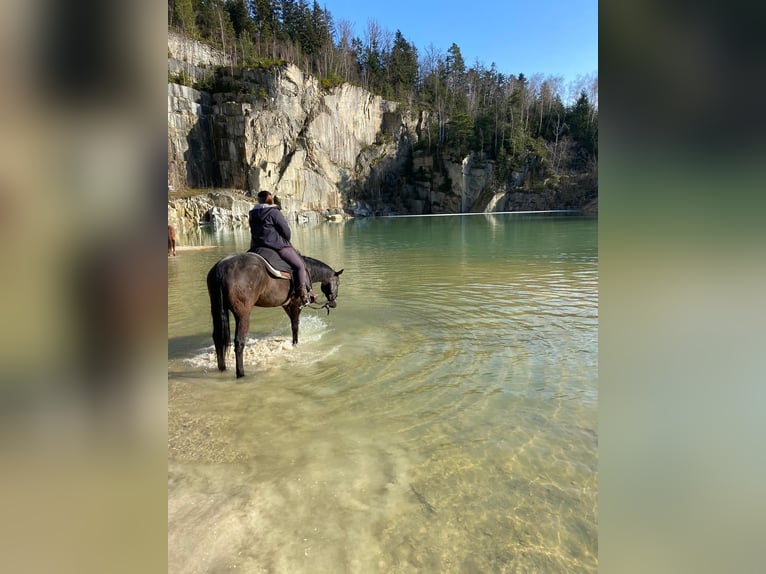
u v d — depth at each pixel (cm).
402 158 6825
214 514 285
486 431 388
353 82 6988
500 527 273
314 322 748
